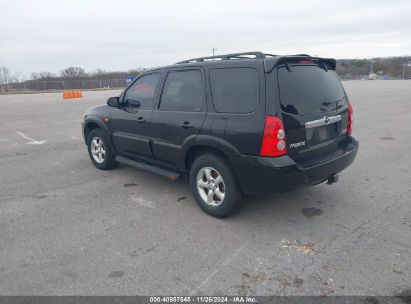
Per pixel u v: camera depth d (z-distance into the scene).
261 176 3.53
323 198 4.66
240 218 4.09
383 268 3.05
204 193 4.22
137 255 3.32
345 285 2.83
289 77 3.64
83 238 3.66
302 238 3.61
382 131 9.61
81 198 4.80
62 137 9.52
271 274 2.99
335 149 4.28
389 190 4.92
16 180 5.66
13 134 10.10
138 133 5.02
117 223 4.01
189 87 4.25
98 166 6.19
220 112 3.83
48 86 51.59
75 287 2.86
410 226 3.83
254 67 3.57
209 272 3.04
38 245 3.53
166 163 4.71
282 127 3.44
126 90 5.34
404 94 24.11
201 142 3.96
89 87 53.78
